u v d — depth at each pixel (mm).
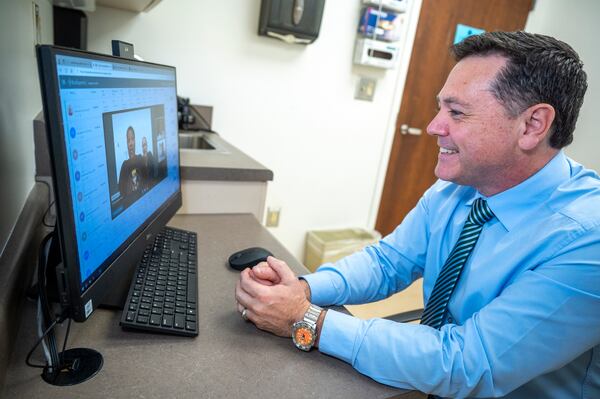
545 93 661
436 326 829
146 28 1867
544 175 747
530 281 642
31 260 740
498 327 632
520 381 641
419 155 2830
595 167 2928
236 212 1321
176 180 1074
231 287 829
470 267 798
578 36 2844
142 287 710
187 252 913
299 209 2586
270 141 2322
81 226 513
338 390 593
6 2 727
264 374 595
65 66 456
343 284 878
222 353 625
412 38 2453
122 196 671
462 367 623
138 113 745
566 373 789
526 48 659
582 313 607
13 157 768
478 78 685
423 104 2686
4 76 708
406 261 996
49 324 550
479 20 2623
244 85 2143
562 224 677
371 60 2264
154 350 608
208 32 1982
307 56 2232
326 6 2184
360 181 2697
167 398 521
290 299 690
